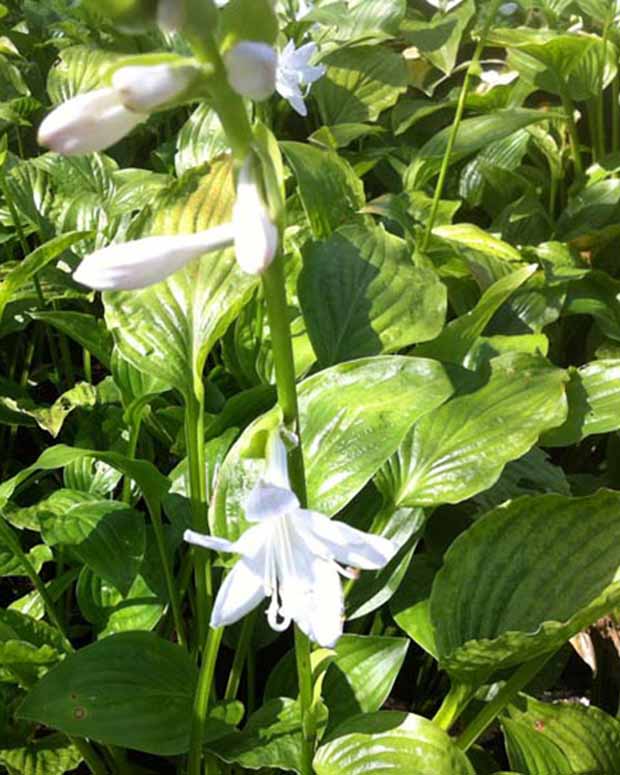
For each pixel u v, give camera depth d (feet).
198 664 1.84
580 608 1.45
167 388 1.83
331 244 1.92
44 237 2.50
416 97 3.55
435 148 2.75
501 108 3.16
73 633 2.02
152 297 1.63
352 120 3.24
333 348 1.80
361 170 2.86
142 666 1.52
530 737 1.48
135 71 0.86
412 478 1.61
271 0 0.93
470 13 3.36
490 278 2.33
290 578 1.14
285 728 1.53
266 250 0.88
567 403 1.69
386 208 2.48
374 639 1.62
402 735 1.39
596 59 3.08
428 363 1.50
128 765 1.72
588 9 3.23
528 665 1.49
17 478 1.60
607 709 1.96
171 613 1.98
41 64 3.60
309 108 3.47
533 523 1.52
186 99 0.91
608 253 2.83
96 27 3.28
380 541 1.10
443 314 1.82
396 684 2.05
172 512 1.87
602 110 3.33
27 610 1.84
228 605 1.12
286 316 1.08
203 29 0.88
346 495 1.42
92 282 0.89
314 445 1.48
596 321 2.43
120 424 2.11
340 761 1.39
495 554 1.52
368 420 1.46
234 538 1.44
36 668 1.61
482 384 1.68
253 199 0.92
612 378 1.82
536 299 2.39
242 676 2.02
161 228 1.65
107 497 2.01
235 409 1.89
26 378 2.57
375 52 3.31
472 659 1.36
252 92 0.91
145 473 1.58
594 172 3.02
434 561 1.83
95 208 2.54
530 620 1.47
